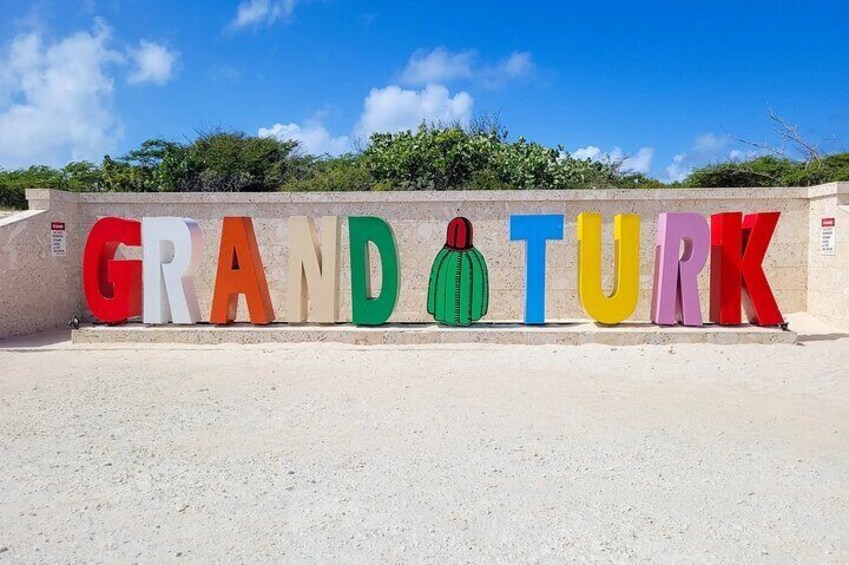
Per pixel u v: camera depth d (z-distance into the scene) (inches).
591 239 424.5
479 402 284.2
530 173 761.6
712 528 163.9
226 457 215.2
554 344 414.0
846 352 383.9
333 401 286.7
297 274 436.8
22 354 398.3
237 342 421.4
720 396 295.7
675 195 490.3
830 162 818.2
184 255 433.4
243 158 867.4
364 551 152.5
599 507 175.9
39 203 492.1
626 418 259.8
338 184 760.3
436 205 499.8
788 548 153.7
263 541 157.6
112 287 464.8
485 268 433.7
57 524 167.5
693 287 424.2
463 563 146.9
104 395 299.3
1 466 208.4
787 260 496.1
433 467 204.8
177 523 167.3
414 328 427.2
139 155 895.1
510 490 186.9
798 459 213.5
